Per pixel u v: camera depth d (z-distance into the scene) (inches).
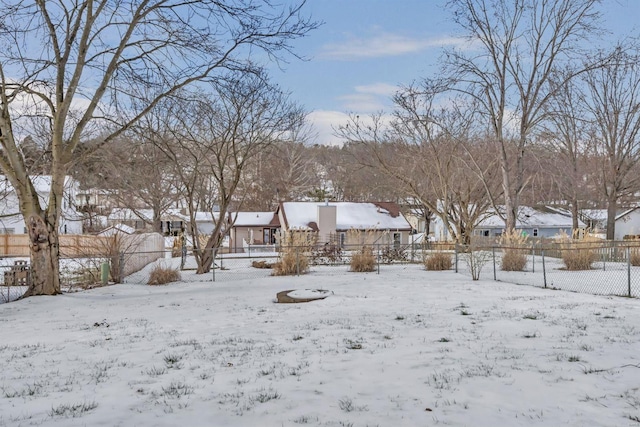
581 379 197.2
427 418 159.5
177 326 363.6
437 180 1462.8
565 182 1742.1
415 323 340.5
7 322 413.7
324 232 1371.8
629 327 304.7
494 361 228.5
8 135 555.8
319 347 272.1
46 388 208.4
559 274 693.9
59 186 598.9
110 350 284.7
